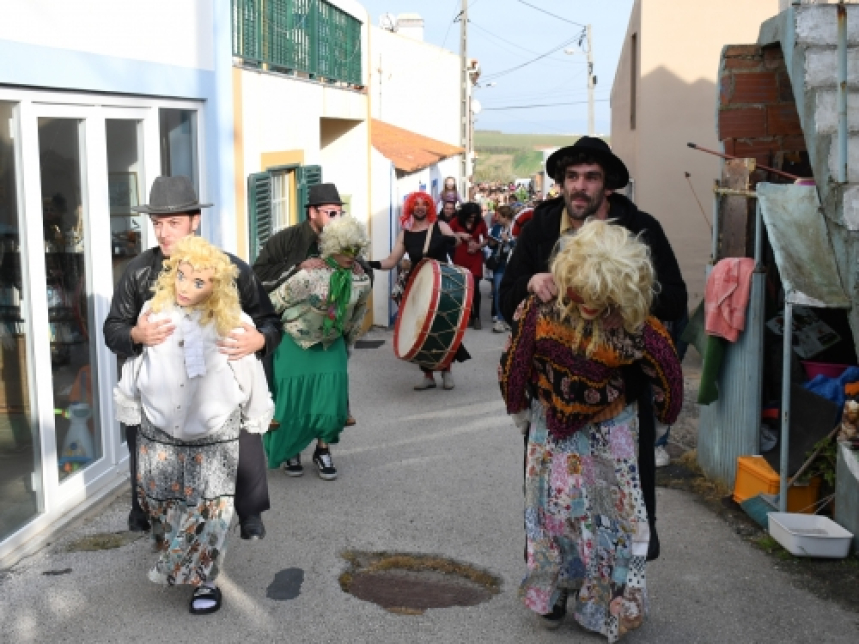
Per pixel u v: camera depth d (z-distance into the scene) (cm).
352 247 616
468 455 719
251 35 888
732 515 581
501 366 411
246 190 878
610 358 382
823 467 551
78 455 587
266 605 462
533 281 389
